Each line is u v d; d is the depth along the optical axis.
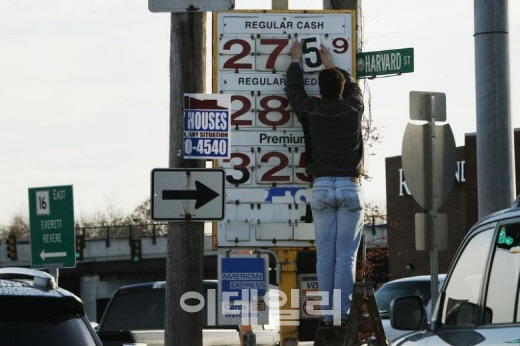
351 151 35.03
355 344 33.16
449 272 24.22
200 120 35.28
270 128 38.44
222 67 38.59
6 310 21.84
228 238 38.34
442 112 38.38
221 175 34.59
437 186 38.19
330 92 35.19
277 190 38.34
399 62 38.88
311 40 38.62
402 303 24.47
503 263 21.92
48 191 51.62
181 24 35.38
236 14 38.69
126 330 45.38
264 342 45.22
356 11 42.53
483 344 21.14
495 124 35.81
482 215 35.78
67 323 22.16
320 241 35.16
